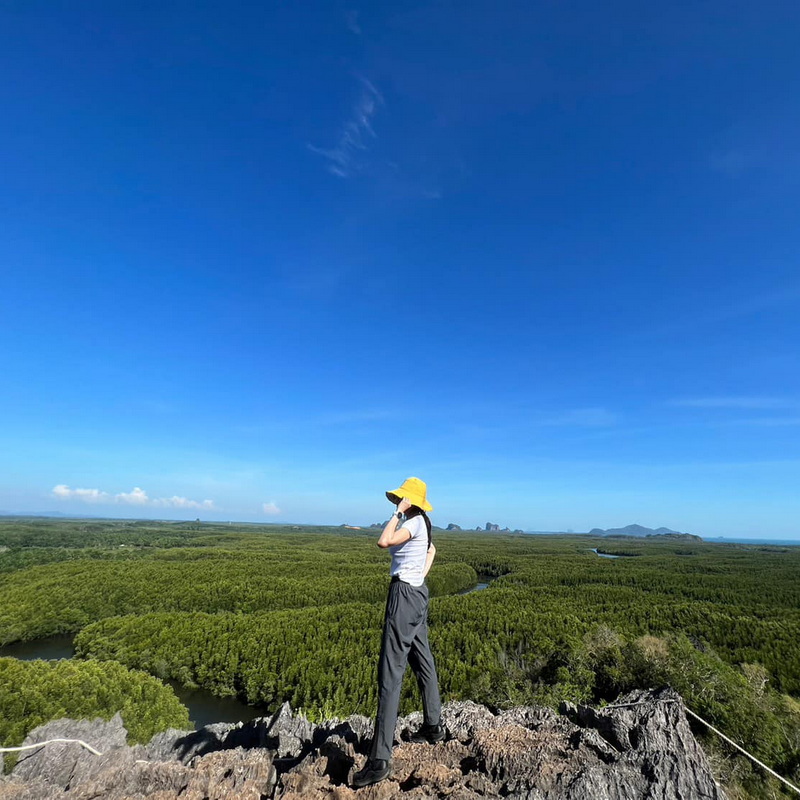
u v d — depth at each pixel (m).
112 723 12.85
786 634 57.41
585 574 132.25
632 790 5.02
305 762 5.59
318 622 64.88
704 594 96.94
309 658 50.53
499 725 6.53
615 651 18.72
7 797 5.86
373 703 40.94
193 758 6.33
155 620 66.06
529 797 4.77
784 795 10.86
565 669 19.28
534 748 5.65
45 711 31.64
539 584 115.81
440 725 6.58
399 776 5.30
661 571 141.38
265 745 6.69
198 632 61.16
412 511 5.88
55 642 66.31
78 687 35.19
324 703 41.38
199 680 51.59
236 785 5.39
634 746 5.86
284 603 84.94
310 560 139.62
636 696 7.47
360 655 51.22
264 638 58.03
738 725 13.12
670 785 5.14
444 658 46.84
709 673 15.16
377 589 92.50
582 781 4.96
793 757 12.23
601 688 18.16
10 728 29.69
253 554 146.00
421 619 5.61
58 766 7.06
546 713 6.95
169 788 5.54
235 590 89.00
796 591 102.06
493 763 5.43
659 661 16.56
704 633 58.97
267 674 48.75
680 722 6.22
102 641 59.75
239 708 46.66
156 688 38.81
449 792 4.87
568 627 58.16
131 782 5.65
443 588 106.88
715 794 5.13
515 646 50.22
